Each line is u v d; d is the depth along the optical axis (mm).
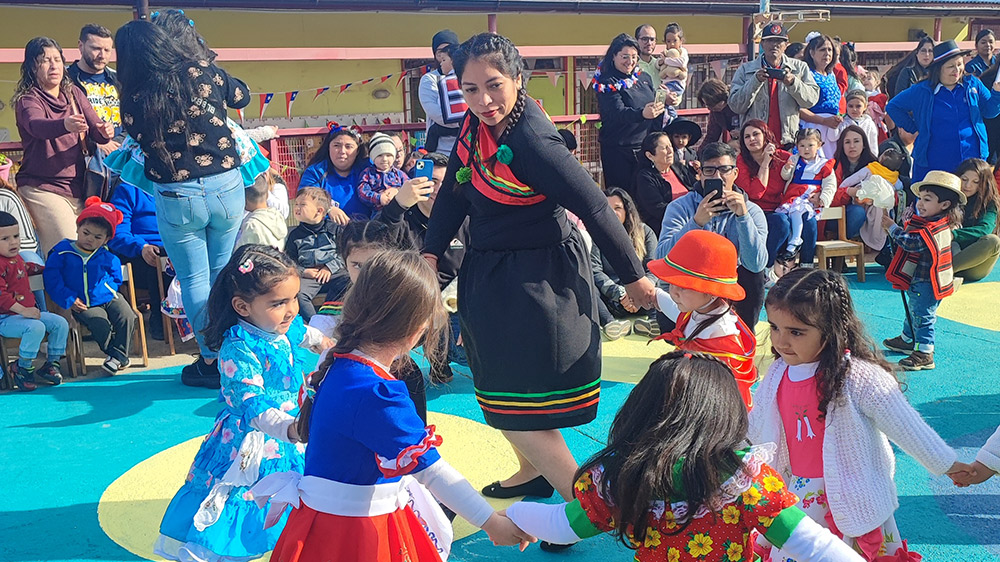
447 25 11414
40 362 6262
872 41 14203
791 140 8492
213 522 3033
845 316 2809
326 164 7238
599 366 3355
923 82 8844
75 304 5848
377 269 2408
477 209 3326
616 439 2314
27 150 6539
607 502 2281
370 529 2373
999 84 8805
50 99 6434
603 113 8359
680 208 5441
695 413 2201
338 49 8500
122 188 6625
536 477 3979
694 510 2152
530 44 11812
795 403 2875
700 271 3408
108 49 6965
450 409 5234
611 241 3229
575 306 3260
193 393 5613
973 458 4289
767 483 2184
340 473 2371
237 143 5266
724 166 5230
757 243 4625
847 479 2730
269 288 2982
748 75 8930
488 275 3268
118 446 4738
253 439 3059
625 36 8305
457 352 6000
